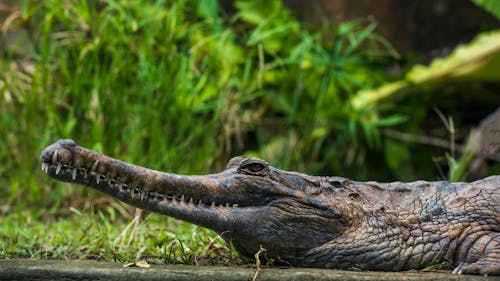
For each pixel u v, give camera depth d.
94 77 15.56
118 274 7.78
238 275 7.85
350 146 19.42
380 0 20.36
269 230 8.55
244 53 17.89
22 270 7.82
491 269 8.45
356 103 18.70
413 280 7.90
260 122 18.89
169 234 10.52
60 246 10.04
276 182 8.69
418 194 9.39
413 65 19.78
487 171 17.58
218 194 8.39
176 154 15.55
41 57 16.12
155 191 8.09
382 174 20.00
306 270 8.20
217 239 9.70
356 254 8.78
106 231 11.02
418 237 8.99
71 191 15.02
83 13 15.84
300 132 18.62
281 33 18.48
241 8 18.86
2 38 17.36
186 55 17.03
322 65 18.25
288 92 18.64
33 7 16.33
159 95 15.74
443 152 19.81
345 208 8.91
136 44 16.06
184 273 7.82
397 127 19.56
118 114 15.34
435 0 20.33
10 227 12.20
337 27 18.92
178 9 16.11
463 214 9.15
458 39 20.36
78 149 7.71
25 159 15.27
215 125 16.17
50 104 15.26
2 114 15.72
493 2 16.42
